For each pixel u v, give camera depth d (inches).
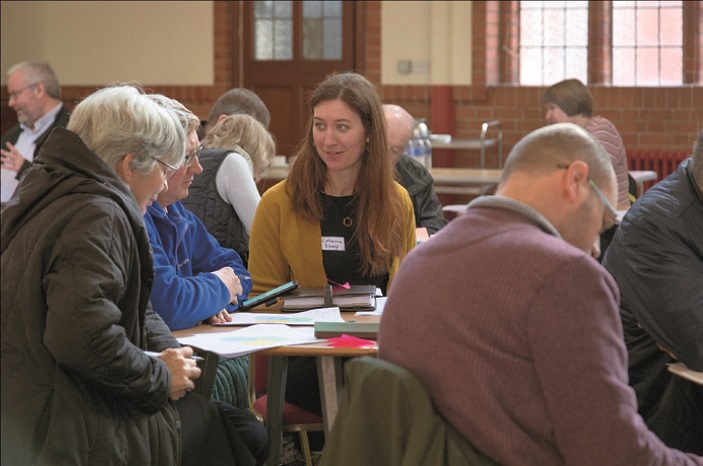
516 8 463.2
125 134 114.3
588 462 93.2
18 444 106.3
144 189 117.6
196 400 125.4
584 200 101.9
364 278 160.1
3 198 290.8
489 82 463.2
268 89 480.1
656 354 152.2
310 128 159.0
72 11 486.9
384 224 158.2
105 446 108.5
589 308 93.7
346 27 471.2
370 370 97.7
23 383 106.2
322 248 159.0
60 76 490.3
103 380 106.9
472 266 97.0
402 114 210.8
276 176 323.3
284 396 144.7
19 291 106.0
